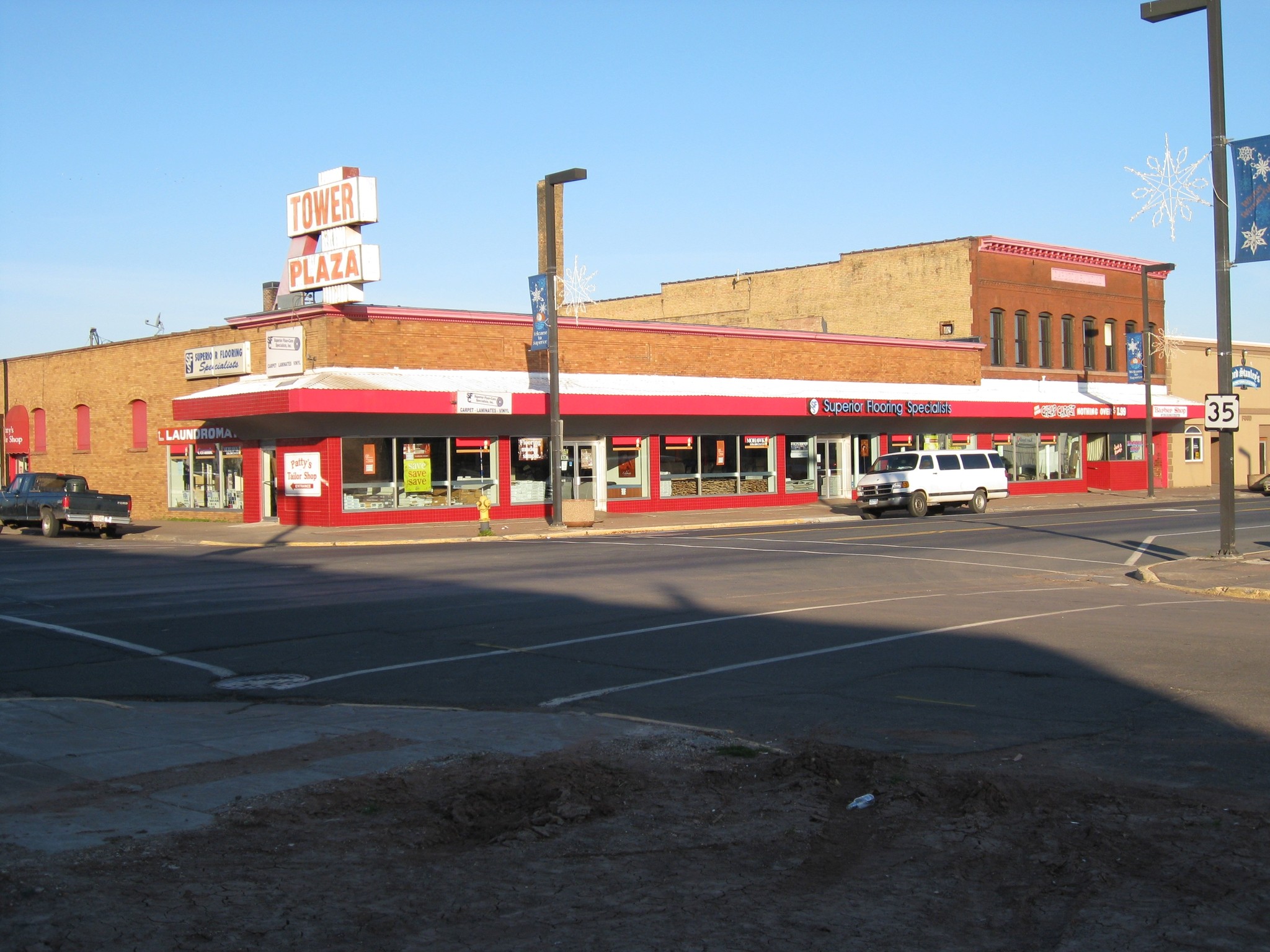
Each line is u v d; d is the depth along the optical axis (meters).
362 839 6.36
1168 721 9.10
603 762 7.93
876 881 5.69
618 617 15.25
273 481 34.94
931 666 11.64
